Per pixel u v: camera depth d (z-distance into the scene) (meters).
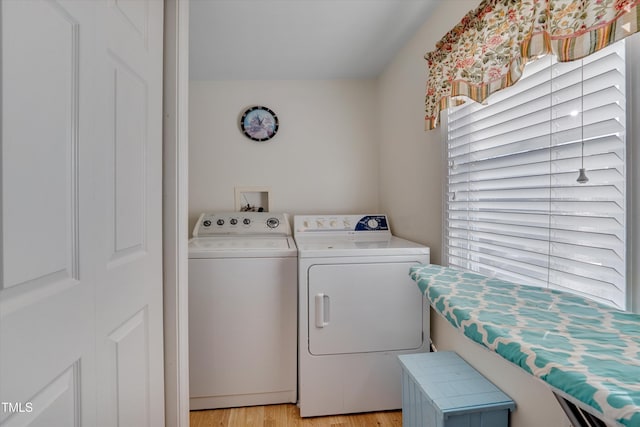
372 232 2.39
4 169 0.45
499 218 1.32
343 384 1.71
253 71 2.52
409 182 2.12
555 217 1.05
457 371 1.39
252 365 1.79
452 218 1.65
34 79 0.51
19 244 0.48
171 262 1.18
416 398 1.33
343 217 2.44
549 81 1.06
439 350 1.74
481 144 1.43
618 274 0.86
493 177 1.36
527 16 1.04
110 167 0.76
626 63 0.82
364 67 2.50
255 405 1.81
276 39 2.02
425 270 1.37
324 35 1.98
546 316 0.82
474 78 1.31
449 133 1.67
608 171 0.88
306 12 1.72
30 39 0.50
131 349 0.88
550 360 0.58
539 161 1.11
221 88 2.65
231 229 2.40
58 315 0.57
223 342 1.76
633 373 0.53
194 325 1.74
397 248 1.75
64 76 0.59
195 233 2.34
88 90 0.66
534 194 1.13
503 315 0.84
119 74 0.80
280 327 1.80
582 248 0.96
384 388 1.73
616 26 0.75
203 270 1.74
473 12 1.29
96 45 0.69
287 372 1.81
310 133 2.72
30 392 0.50
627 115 0.82
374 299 1.72
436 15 1.70
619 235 0.85
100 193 0.71
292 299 1.80
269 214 2.53
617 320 0.78
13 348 0.47
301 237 2.32
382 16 1.78
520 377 1.15
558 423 0.99
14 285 0.47
